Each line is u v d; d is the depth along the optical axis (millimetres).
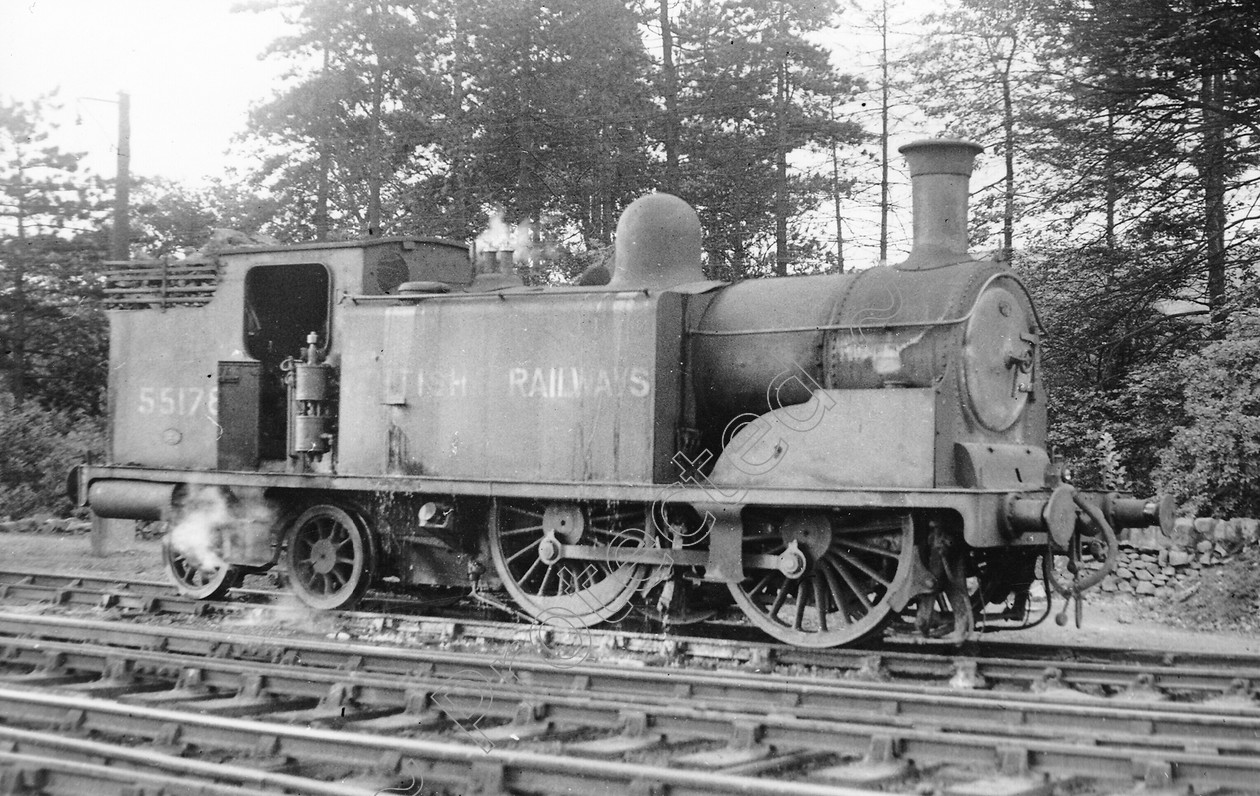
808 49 26484
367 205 27969
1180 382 14844
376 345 10641
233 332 11383
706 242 26781
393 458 10469
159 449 11656
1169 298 17688
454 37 25797
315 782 5375
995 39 18406
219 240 11797
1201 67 16656
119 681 7875
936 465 8367
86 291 23984
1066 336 17422
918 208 9414
